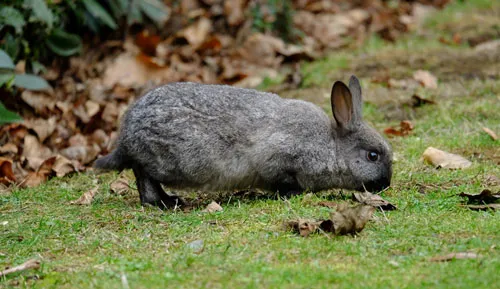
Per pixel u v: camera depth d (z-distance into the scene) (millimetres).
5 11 14539
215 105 10531
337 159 10922
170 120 10359
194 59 18312
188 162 10422
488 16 23516
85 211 10375
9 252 8695
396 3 24562
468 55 18828
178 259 7938
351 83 11422
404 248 8172
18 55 15508
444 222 9062
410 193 10672
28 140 13664
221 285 7219
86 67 17078
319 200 10398
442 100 15648
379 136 10977
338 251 8141
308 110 11016
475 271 7352
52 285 7473
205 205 10852
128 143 10531
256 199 10852
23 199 11195
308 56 19031
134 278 7492
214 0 20109
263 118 10664
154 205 10719
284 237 8680
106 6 18141
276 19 20062
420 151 12922
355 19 22078
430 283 7105
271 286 7141
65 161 12836
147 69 17078
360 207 8727
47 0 15680
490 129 13680
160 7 18484
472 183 11086
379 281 7207
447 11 24266
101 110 15141
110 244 8773
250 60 18688
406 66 18141
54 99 15523
